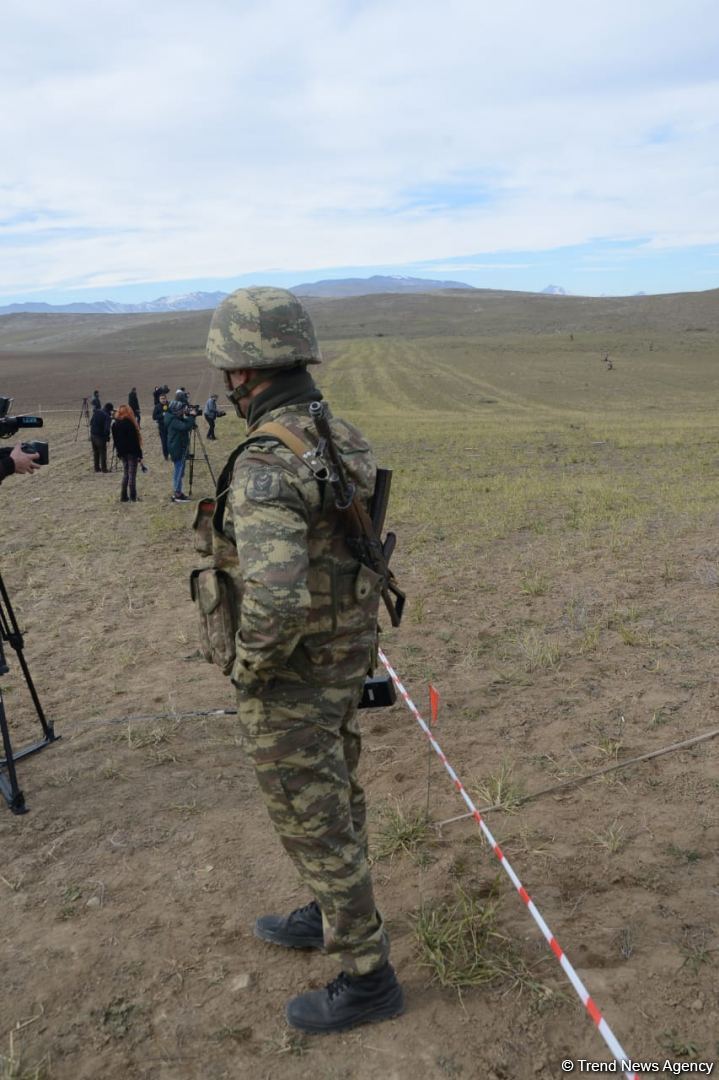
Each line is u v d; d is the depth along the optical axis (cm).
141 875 326
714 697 466
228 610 229
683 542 887
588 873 313
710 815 348
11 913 306
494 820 353
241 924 294
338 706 229
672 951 269
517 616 645
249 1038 243
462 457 2012
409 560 858
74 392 5772
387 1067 230
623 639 571
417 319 18050
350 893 232
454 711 471
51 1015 256
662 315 14625
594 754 409
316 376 6644
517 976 260
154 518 1155
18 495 1440
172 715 477
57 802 385
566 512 1116
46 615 696
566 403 4597
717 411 3894
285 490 207
